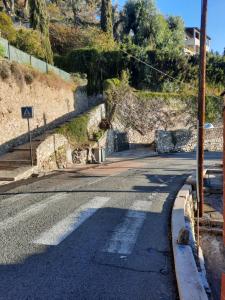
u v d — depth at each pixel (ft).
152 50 121.08
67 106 83.61
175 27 162.30
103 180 44.52
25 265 16.94
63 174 50.11
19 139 58.03
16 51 61.87
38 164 50.98
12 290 14.44
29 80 61.72
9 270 16.37
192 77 124.36
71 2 159.84
